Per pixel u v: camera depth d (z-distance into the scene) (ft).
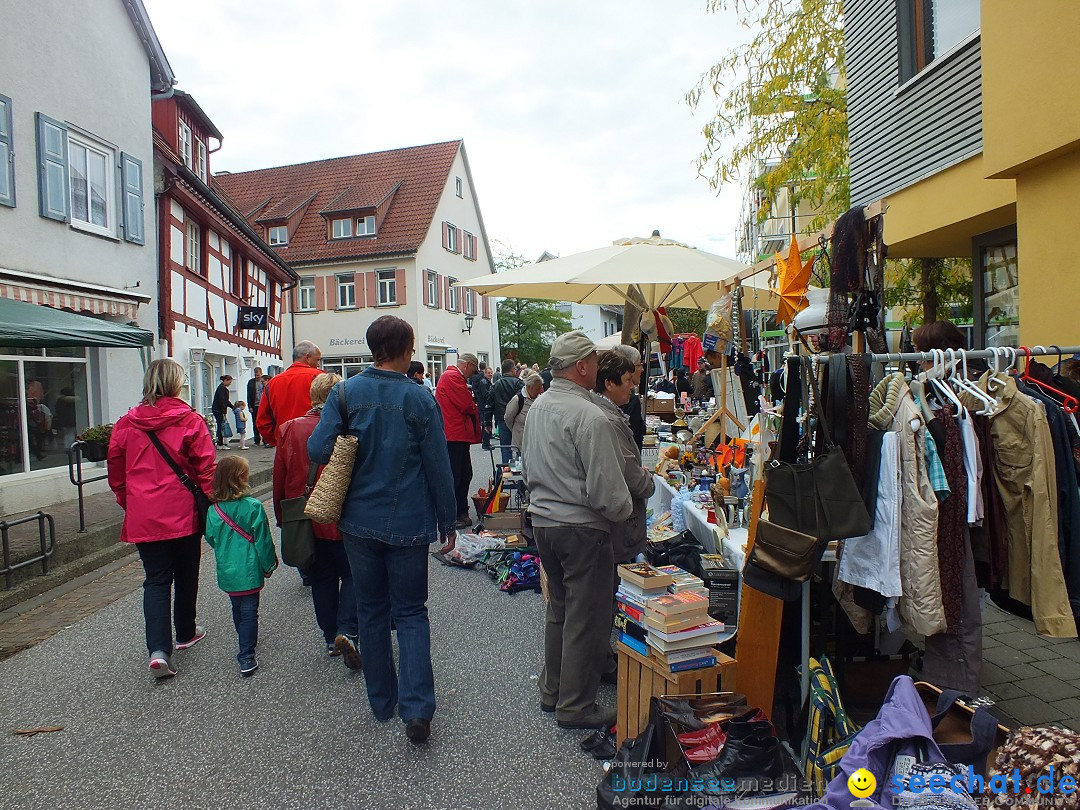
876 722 7.28
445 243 109.40
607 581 11.06
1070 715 11.02
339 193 110.42
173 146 52.39
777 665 10.39
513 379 36.04
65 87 32.55
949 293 30.17
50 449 31.07
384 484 10.69
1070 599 8.57
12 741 11.18
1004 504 8.68
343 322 102.47
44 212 30.76
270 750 10.67
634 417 20.47
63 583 20.43
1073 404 9.40
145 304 38.50
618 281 18.12
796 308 14.88
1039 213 16.66
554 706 11.61
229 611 17.56
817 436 9.16
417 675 10.62
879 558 8.60
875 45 26.04
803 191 36.24
